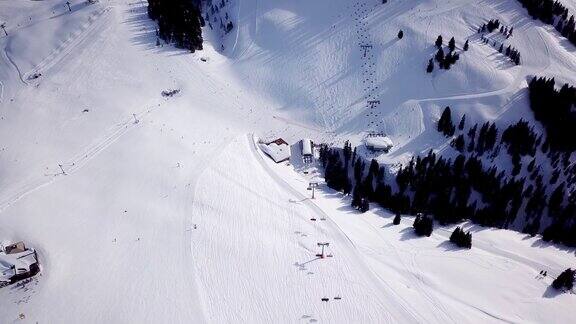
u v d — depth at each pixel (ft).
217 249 225.56
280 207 261.85
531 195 305.94
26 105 334.03
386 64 378.32
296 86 376.68
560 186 297.33
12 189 257.14
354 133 340.59
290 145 335.06
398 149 325.42
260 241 233.76
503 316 209.15
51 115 322.96
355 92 365.20
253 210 255.50
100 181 265.34
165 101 347.56
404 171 303.27
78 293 199.62
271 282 211.00
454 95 351.05
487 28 391.04
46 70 374.63
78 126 311.88
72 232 230.48
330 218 257.14
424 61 373.20
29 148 290.76
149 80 365.40
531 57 373.40
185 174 275.39
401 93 359.25
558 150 313.73
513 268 244.22
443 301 212.43
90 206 247.29
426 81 362.12
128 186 262.26
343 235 244.22
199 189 263.49
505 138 318.45
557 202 296.71
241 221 245.65
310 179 309.22
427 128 336.08
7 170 272.72
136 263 215.10
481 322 203.72
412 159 306.55
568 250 269.44
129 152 287.69
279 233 241.35
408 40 389.19
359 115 350.43
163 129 313.12
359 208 280.10
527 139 313.53
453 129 329.11
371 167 312.50
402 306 204.95
